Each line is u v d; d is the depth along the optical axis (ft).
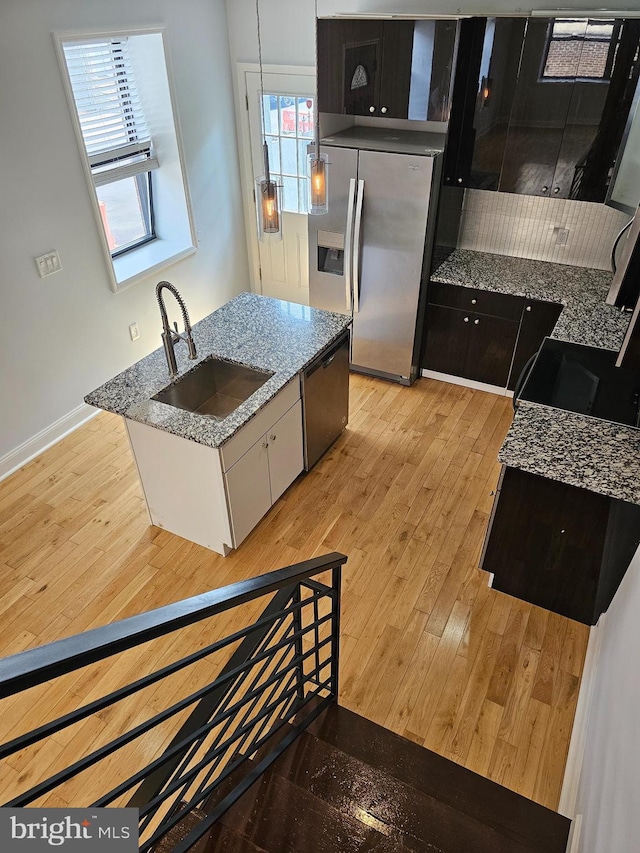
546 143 11.94
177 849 4.53
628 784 4.71
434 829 5.75
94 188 12.84
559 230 13.96
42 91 11.30
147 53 13.60
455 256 14.93
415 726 8.16
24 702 8.47
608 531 8.29
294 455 11.66
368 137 13.79
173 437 9.41
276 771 6.06
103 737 8.04
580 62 10.90
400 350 14.93
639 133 10.46
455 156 12.94
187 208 15.62
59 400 13.47
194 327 11.71
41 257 12.16
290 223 17.44
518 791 7.48
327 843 5.24
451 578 10.26
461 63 11.77
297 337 11.35
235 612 9.72
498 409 14.49
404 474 12.51
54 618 9.65
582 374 9.87
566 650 9.11
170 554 10.75
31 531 11.23
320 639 9.26
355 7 13.62
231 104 16.16
